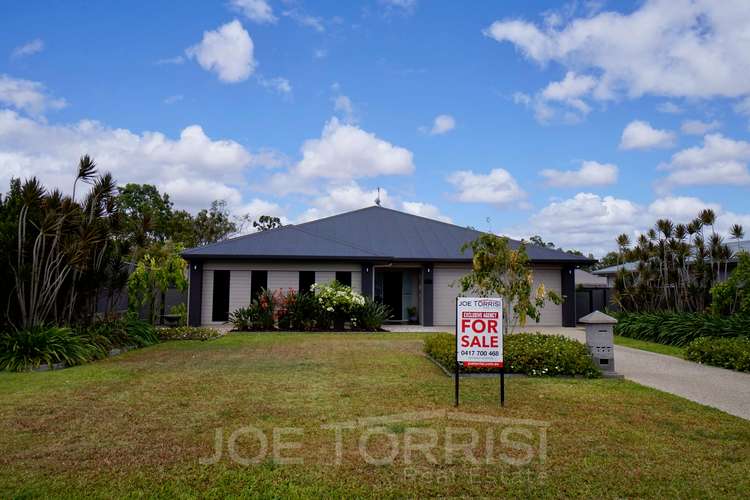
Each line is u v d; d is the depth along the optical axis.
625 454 4.76
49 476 4.13
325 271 20.17
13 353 9.19
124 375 8.48
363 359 10.42
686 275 17.44
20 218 10.30
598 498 3.85
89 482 4.02
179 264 18.33
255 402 6.58
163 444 4.92
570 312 21.64
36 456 4.58
